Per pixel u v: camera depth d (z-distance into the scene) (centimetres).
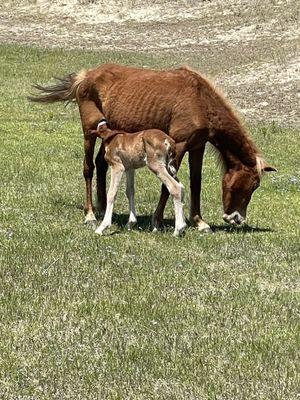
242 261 1063
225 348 765
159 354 747
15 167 1608
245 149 1206
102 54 3178
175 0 4000
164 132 1184
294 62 2795
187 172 1705
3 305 858
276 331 816
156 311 852
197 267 1020
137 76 1203
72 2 4103
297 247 1145
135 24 3841
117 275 970
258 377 705
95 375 699
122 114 1198
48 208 1298
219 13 3778
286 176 1677
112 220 1254
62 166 1644
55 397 663
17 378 692
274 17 3559
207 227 1232
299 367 727
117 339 780
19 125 2103
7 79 2714
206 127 1182
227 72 2819
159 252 1076
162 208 1202
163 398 664
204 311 863
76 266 995
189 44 3434
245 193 1223
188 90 1176
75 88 1270
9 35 3650
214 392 674
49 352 745
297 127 2197
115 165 1167
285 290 952
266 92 2539
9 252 1038
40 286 920
